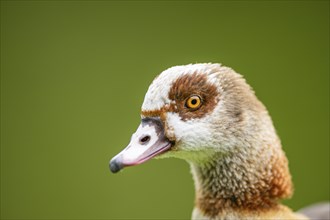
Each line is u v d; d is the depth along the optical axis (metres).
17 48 13.23
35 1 13.45
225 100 5.84
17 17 13.44
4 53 13.16
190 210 10.70
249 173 5.86
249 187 5.87
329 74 11.91
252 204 5.88
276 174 5.90
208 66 5.97
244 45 12.27
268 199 5.90
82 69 12.68
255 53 12.07
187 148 5.84
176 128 5.79
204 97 5.80
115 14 13.12
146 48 12.57
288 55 12.12
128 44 12.77
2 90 12.91
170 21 12.91
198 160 5.98
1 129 12.36
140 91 11.66
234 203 5.93
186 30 12.70
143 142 5.79
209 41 12.39
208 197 6.05
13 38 13.30
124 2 13.12
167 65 11.95
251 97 6.00
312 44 12.33
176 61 12.01
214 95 5.82
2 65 13.14
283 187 5.95
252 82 11.71
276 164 5.91
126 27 13.02
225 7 12.99
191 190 10.79
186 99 5.79
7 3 13.50
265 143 5.88
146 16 13.05
